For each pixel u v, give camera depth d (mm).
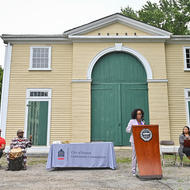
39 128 11172
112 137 11031
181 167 6883
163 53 11711
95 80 11625
